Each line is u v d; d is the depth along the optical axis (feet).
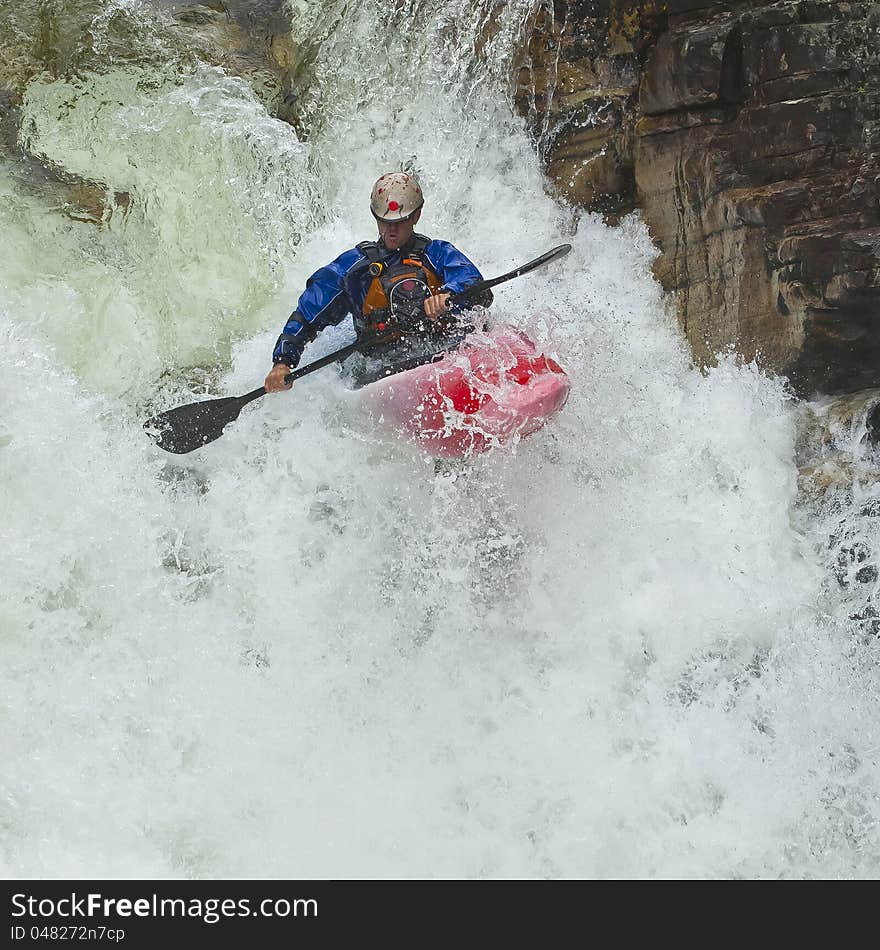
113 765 57.93
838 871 56.80
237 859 55.47
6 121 90.99
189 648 62.59
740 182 74.79
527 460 68.23
